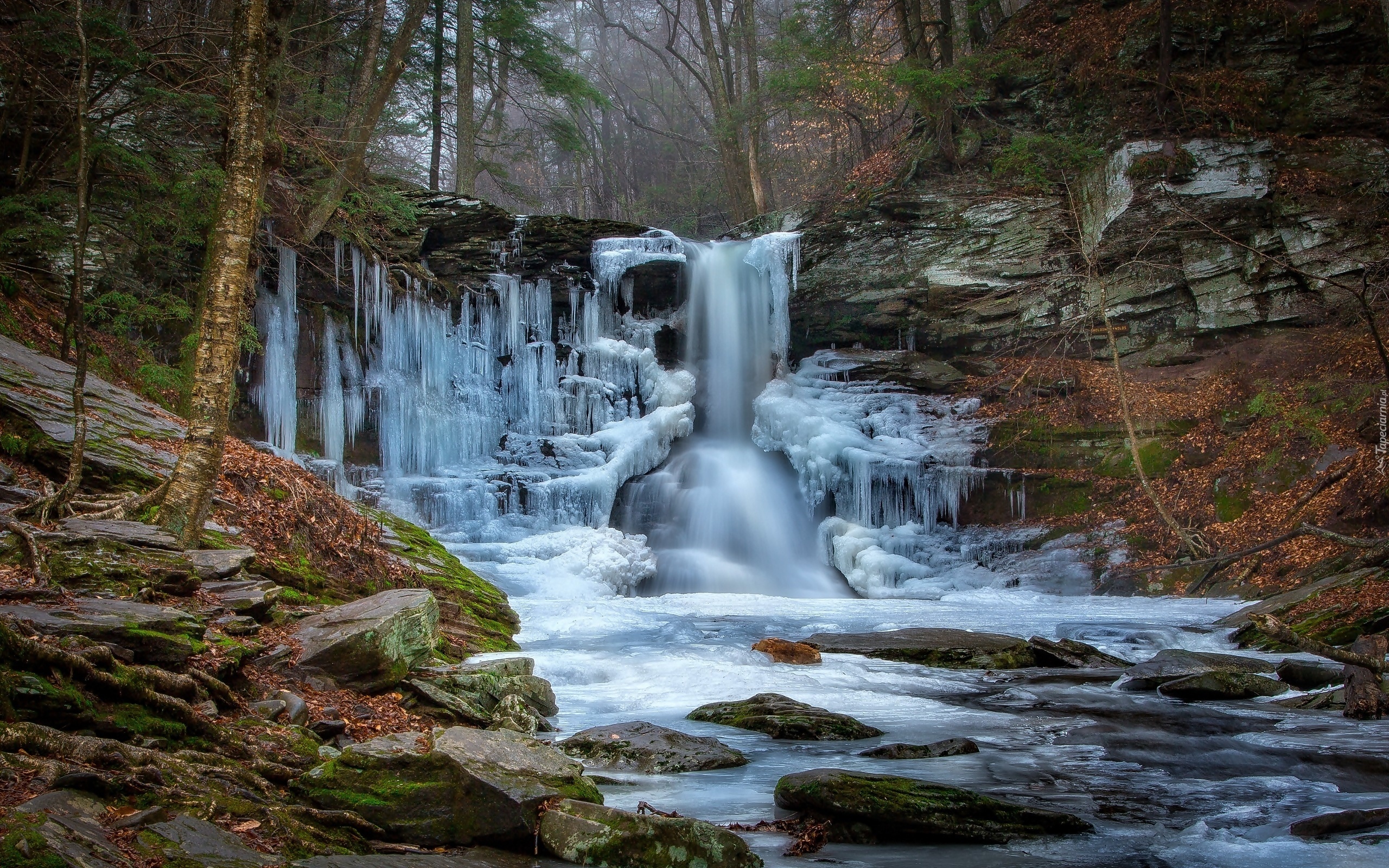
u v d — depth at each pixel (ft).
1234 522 58.90
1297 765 22.44
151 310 47.60
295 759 16.69
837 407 76.18
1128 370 72.64
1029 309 76.95
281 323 64.08
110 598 20.58
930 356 80.84
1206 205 69.72
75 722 14.67
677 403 78.43
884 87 83.10
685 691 30.78
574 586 58.54
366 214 70.59
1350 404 58.80
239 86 26.20
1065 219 75.87
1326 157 68.54
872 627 45.55
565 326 81.15
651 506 73.82
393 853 14.03
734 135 118.93
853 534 69.51
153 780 13.74
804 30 97.91
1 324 40.37
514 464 73.05
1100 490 66.90
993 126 81.76
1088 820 18.11
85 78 27.58
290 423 64.18
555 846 14.71
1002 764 22.48
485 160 105.60
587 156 145.79
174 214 49.57
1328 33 71.92
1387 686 29.58
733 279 82.38
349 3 75.10
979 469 69.97
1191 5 75.25
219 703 18.06
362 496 63.00
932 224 79.66
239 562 25.17
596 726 25.82
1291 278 67.67
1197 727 26.86
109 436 33.35
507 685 26.08
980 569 66.13
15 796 12.00
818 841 16.52
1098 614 51.49
